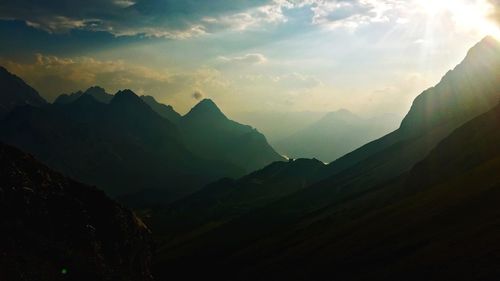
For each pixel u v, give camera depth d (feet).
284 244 535.19
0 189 192.03
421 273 216.74
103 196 254.88
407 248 271.90
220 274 527.81
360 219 467.93
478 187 309.83
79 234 209.77
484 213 257.55
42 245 177.37
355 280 266.98
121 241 240.53
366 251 314.76
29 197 201.67
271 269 420.77
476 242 216.95
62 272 168.25
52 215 206.39
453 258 212.84
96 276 183.83
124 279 209.46
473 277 184.55
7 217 182.39
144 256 266.16
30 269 154.61
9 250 158.71
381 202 545.03
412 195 460.14
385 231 337.11
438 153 518.78
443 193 352.49
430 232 277.64
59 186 232.32
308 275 336.29
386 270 252.62
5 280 139.54
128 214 266.98
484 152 443.32
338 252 354.13
